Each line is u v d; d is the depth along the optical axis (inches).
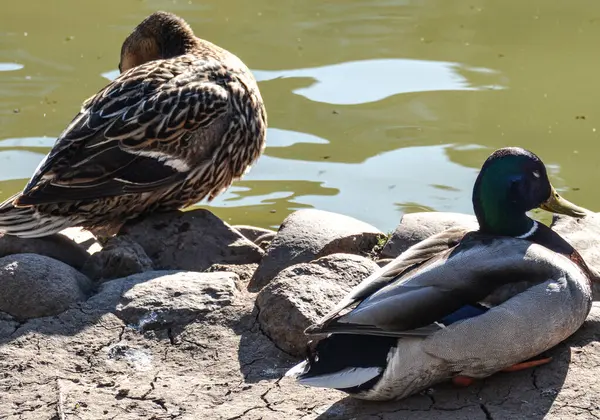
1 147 424.2
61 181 305.6
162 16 363.9
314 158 426.0
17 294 278.1
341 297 268.7
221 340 268.5
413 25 544.1
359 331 225.6
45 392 249.1
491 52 510.3
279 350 264.1
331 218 313.9
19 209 308.0
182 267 313.1
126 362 262.5
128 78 324.8
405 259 245.8
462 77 486.6
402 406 239.6
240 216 388.2
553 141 434.6
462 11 562.3
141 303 277.7
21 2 566.6
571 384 241.9
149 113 314.8
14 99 460.4
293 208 393.7
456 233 255.9
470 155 425.7
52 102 458.0
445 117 453.7
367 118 453.4
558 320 239.1
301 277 273.3
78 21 542.0
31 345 266.4
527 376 246.2
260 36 526.3
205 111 322.3
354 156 426.9
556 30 534.6
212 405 243.6
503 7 567.2
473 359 235.1
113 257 300.8
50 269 284.2
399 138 438.9
